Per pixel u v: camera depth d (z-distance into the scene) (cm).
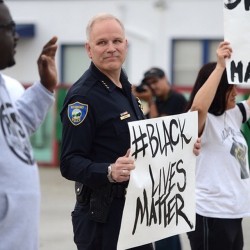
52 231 1720
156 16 3578
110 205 824
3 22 626
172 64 3600
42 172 2936
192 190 884
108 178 786
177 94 1456
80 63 3709
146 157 822
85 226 842
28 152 645
